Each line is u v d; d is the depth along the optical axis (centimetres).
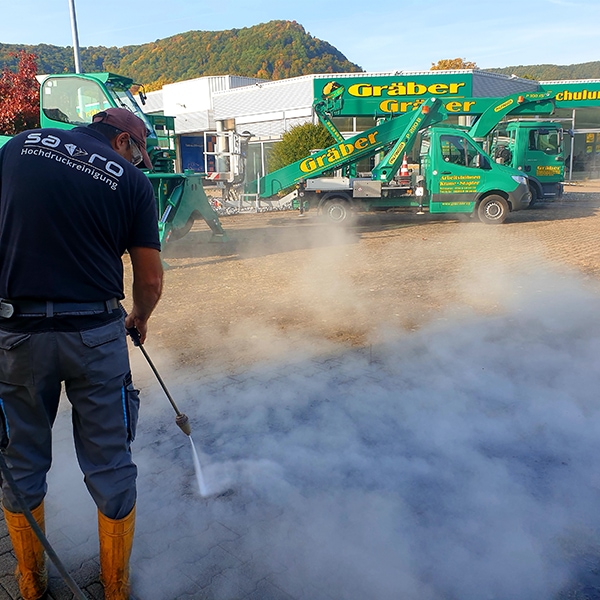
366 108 1484
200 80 3234
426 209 1424
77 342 218
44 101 938
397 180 1402
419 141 1427
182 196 1008
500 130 1691
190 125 3306
